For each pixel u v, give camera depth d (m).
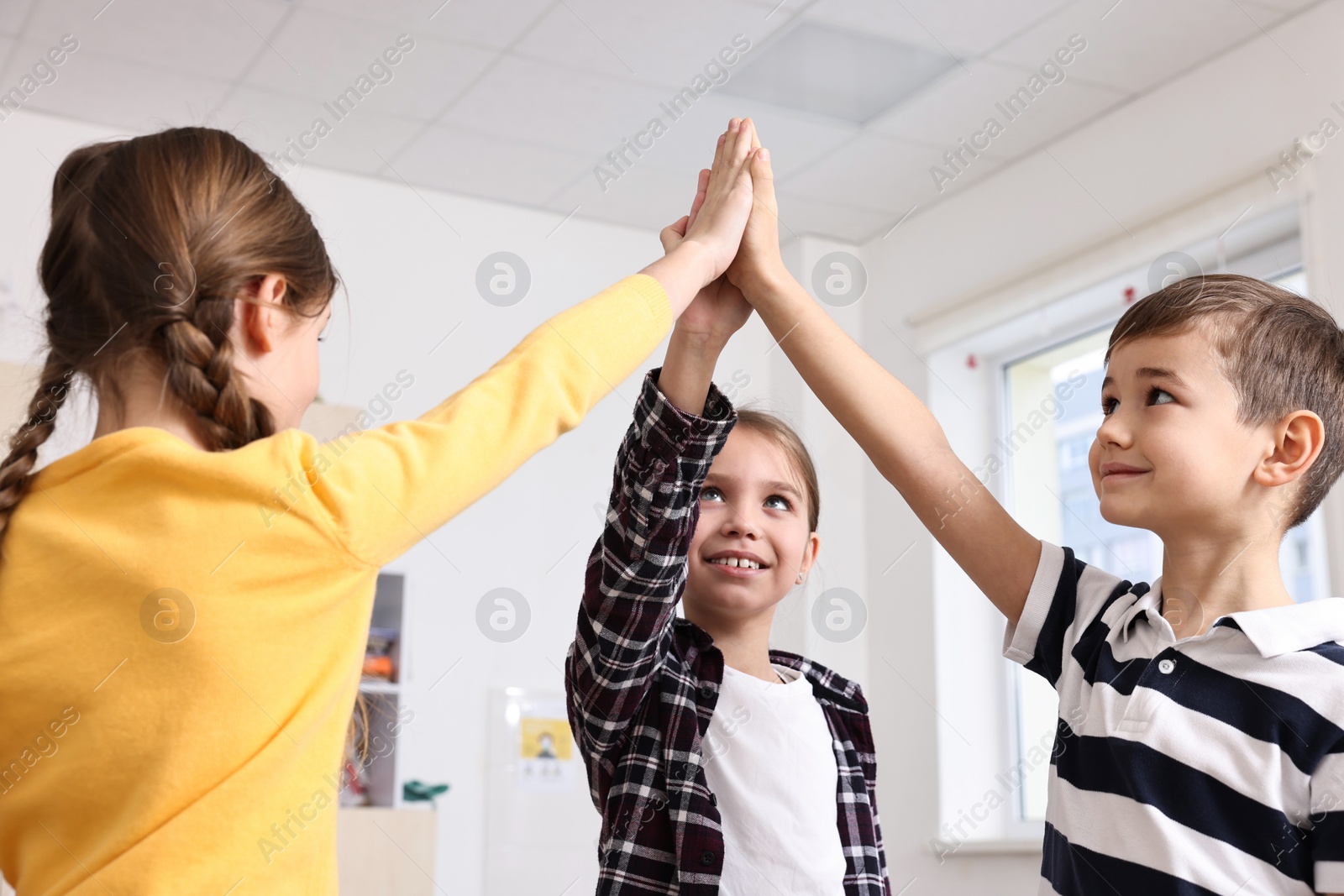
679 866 0.96
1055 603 0.91
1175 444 0.81
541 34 2.67
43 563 0.62
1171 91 2.83
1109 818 0.79
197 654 0.60
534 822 3.17
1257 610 0.80
